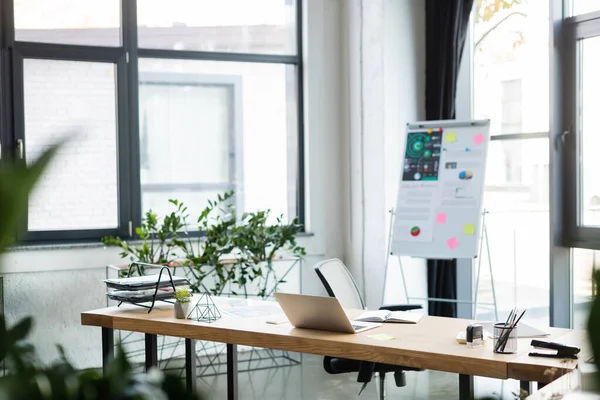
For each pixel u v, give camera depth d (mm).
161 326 3809
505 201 5953
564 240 5512
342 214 6766
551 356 2943
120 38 6047
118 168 6031
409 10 6410
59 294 5648
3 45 5648
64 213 5848
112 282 4137
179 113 6289
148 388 468
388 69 6324
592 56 5359
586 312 444
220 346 6324
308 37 6617
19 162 393
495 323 3271
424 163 5766
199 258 5613
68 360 484
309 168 6648
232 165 6488
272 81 6605
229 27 6438
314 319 3521
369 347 3209
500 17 6012
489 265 5844
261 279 6359
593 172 5379
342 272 4547
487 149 5559
